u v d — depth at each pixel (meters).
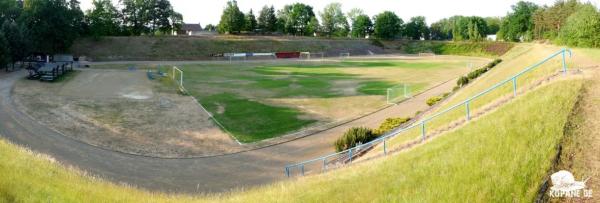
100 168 27.94
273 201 16.89
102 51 101.94
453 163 15.73
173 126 38.34
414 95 54.22
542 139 14.95
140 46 106.88
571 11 99.62
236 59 108.50
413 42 152.12
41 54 90.19
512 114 17.89
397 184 15.55
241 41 120.81
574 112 16.19
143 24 130.62
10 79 57.59
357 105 48.69
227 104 47.88
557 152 14.16
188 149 32.84
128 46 106.00
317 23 171.50
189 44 112.56
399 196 14.61
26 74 63.44
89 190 17.23
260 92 56.25
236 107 46.47
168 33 139.50
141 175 27.42
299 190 17.92
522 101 19.17
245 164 30.23
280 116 43.09
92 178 20.66
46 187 15.63
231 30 146.12
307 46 128.38
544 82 20.70
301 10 170.88
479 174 14.27
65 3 95.19
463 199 13.23
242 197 18.66
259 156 31.84
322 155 31.86
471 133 17.95
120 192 18.53
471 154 15.85
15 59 69.88
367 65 96.25
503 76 37.62
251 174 28.36
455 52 139.25
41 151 29.98
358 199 15.34
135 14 129.38
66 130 35.38
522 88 22.00
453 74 76.44
